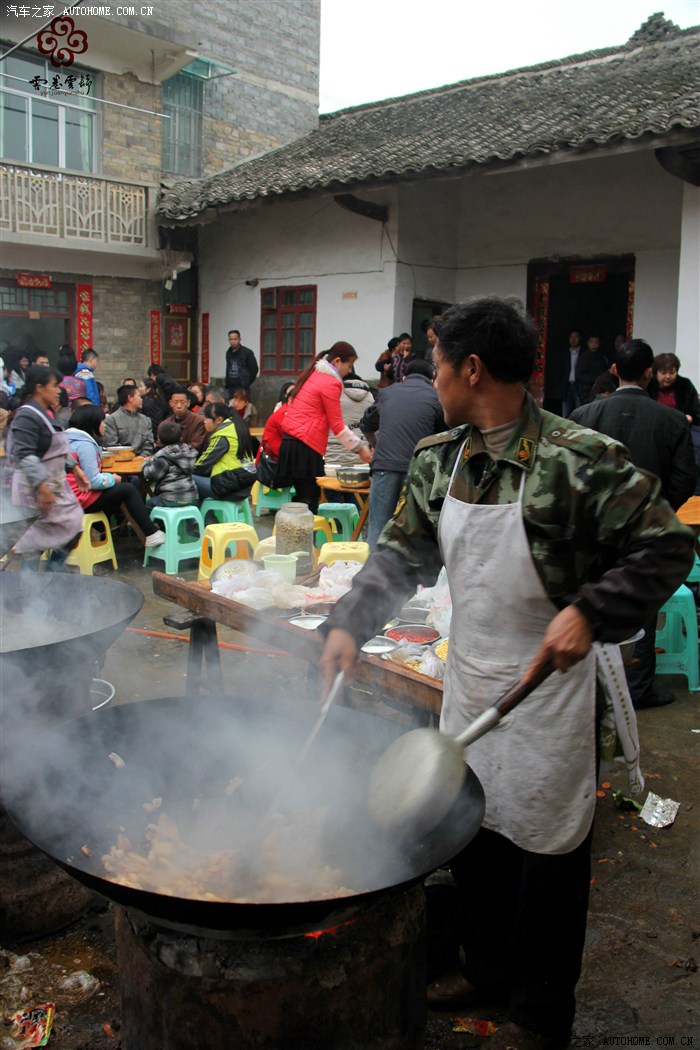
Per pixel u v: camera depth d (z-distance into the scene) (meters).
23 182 12.07
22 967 2.29
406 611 3.24
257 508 7.31
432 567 1.99
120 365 14.05
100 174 12.98
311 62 15.90
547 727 1.79
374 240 11.90
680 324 8.67
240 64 14.79
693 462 3.76
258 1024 1.55
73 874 1.49
